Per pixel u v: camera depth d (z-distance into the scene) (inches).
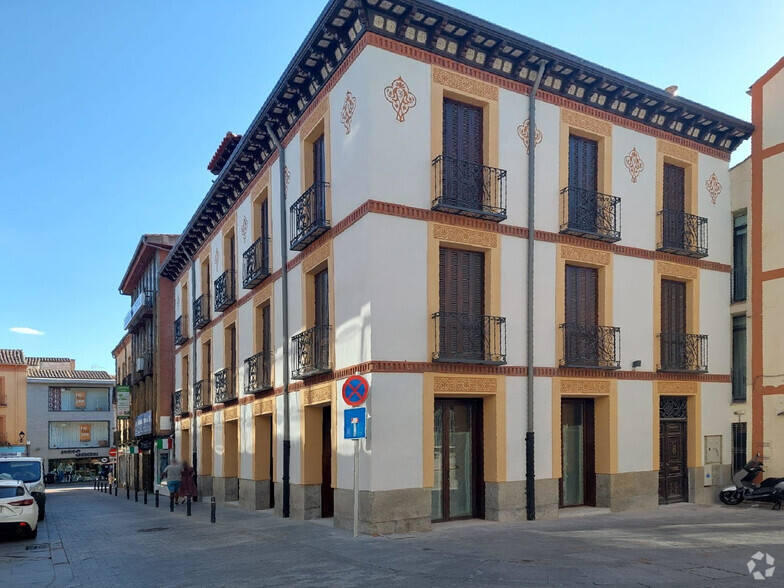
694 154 666.8
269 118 633.0
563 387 547.8
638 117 622.8
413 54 496.4
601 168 597.9
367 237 470.3
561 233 559.8
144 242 1307.8
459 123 525.7
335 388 512.4
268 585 319.6
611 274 588.7
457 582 309.7
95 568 406.6
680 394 625.6
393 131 482.6
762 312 657.0
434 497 502.9
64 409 2426.2
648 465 593.0
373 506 449.4
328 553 393.4
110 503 1058.1
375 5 471.2
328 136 541.6
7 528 542.9
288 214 628.1
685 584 297.3
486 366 507.5
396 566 348.2
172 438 1221.7
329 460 582.6
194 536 517.3
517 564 343.0
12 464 735.7
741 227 692.1
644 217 618.2
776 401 637.3
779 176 652.7
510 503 506.9
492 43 520.1
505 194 528.4
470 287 518.9
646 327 607.8
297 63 546.9
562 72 563.2
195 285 1031.0
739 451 668.1
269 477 709.3
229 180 783.7
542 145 559.2
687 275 645.3
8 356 2177.7
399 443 462.9
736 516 540.1
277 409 633.6
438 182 495.5
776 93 662.5
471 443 526.9
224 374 830.5
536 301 540.7
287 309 619.5
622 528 468.1
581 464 587.5
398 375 467.8
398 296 474.3
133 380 1552.7
